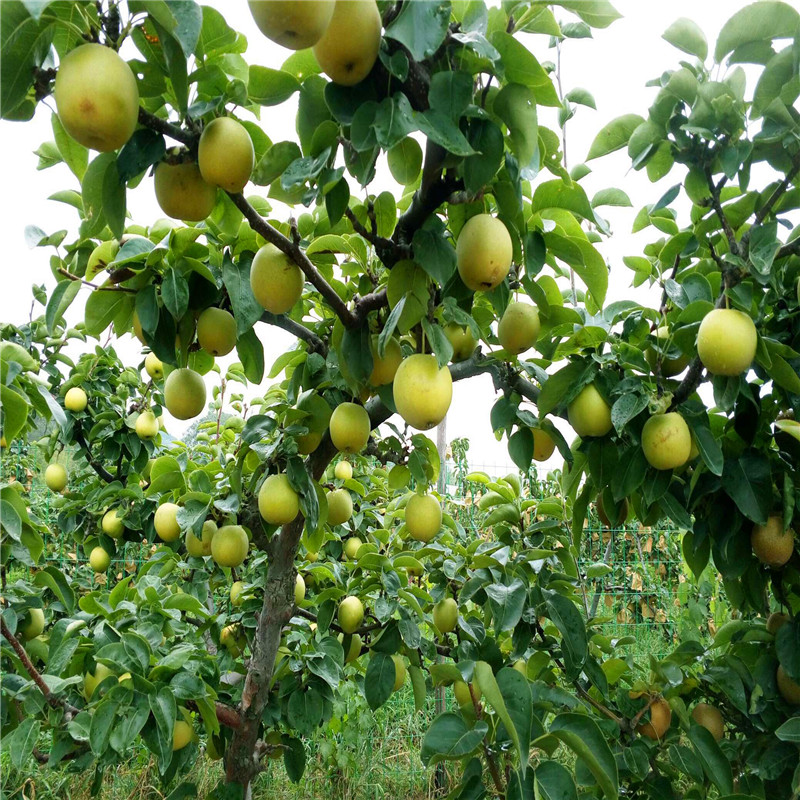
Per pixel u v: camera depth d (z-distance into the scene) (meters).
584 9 1.25
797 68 1.51
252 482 2.23
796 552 1.97
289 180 1.27
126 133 1.10
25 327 3.33
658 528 5.19
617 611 5.09
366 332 1.63
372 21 1.08
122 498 3.58
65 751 1.89
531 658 2.36
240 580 3.30
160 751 1.73
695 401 1.76
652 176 1.83
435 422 1.43
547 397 1.81
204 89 1.28
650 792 1.95
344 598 2.54
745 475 1.76
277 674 2.47
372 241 1.40
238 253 1.75
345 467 3.13
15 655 2.12
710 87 1.57
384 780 3.86
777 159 1.67
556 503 2.51
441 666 1.74
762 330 1.79
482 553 2.35
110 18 1.08
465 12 1.20
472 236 1.36
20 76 1.07
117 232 1.30
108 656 1.88
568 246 1.56
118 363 3.80
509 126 1.27
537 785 1.40
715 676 1.95
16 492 1.83
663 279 1.84
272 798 3.60
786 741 1.85
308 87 1.33
